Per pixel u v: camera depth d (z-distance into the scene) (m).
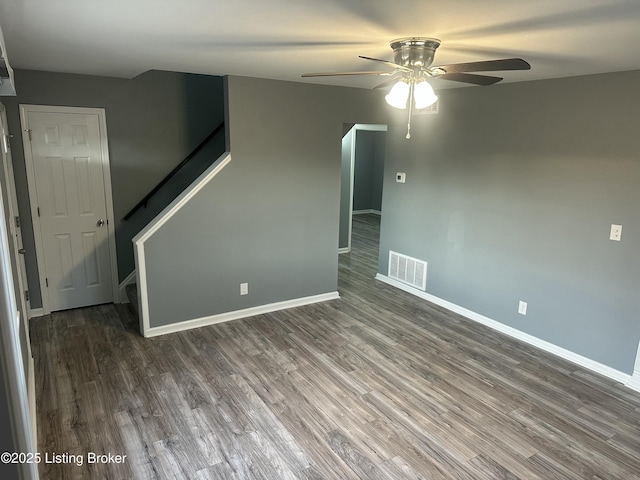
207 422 2.88
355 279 5.97
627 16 1.90
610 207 3.41
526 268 4.07
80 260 4.57
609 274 3.48
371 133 10.91
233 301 4.50
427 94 2.44
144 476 2.42
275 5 1.86
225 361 3.67
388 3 1.79
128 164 4.64
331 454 2.62
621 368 3.49
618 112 3.29
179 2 1.84
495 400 3.21
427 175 4.99
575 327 3.75
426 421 2.96
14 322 1.30
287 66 3.42
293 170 4.57
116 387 3.25
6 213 2.71
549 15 1.91
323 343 4.04
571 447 2.74
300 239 4.80
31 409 2.74
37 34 2.45
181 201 4.02
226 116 4.14
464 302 4.73
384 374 3.53
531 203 3.96
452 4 1.79
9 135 3.97
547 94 3.72
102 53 3.03
